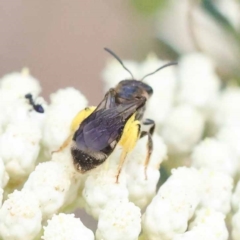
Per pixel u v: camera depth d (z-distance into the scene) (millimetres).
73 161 83
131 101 85
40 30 150
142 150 87
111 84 105
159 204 84
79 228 80
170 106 102
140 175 86
